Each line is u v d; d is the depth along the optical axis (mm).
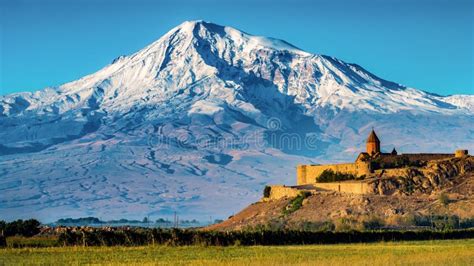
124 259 153250
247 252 168500
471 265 132500
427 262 136375
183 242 191875
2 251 170250
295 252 167250
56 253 166750
